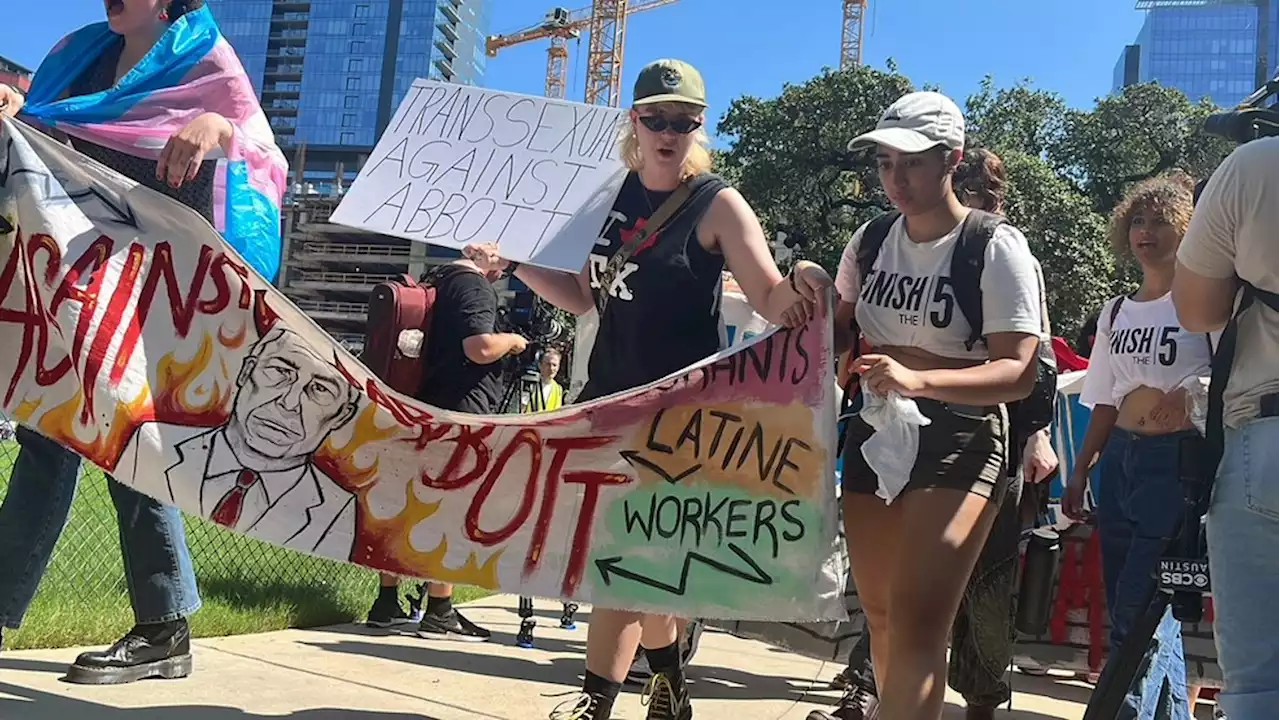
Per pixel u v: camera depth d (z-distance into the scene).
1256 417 1.91
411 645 4.52
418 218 3.04
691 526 2.63
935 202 2.53
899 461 2.36
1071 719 4.20
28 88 3.36
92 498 6.12
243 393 2.79
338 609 5.03
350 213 3.09
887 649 2.64
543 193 3.03
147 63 3.05
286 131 149.62
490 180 3.09
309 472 2.77
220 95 3.12
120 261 2.83
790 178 36.12
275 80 151.00
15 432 3.19
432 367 4.06
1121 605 3.53
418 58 148.88
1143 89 37.78
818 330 2.55
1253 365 1.94
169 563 3.28
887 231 2.71
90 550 5.22
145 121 3.03
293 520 2.75
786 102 36.75
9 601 2.94
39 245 2.83
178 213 2.81
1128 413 3.69
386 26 149.50
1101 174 37.88
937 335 2.53
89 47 3.33
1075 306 28.88
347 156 148.25
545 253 2.89
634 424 2.67
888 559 2.66
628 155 2.89
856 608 4.15
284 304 2.76
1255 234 1.90
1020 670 5.20
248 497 2.76
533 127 3.18
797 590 2.55
